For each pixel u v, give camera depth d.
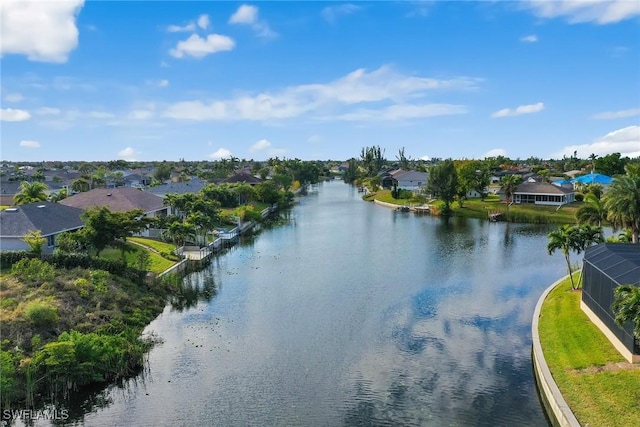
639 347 28.38
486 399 28.98
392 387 30.53
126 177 176.50
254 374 32.38
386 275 58.72
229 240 82.31
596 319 35.12
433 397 29.25
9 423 26.66
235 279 57.31
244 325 41.62
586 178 143.88
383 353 35.62
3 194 121.69
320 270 61.62
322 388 30.45
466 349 36.22
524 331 39.62
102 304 40.75
